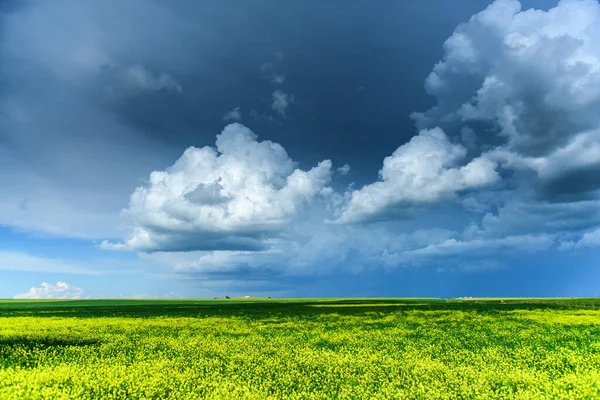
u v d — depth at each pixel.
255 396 13.13
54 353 20.81
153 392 13.76
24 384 13.76
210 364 18.22
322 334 28.92
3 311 60.94
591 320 36.91
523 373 15.86
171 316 47.94
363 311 54.88
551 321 36.44
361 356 20.00
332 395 13.79
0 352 21.44
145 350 22.23
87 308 70.50
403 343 24.50
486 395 13.03
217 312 55.53
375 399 12.88
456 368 17.16
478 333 28.83
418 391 13.68
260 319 42.59
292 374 16.42
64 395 12.78
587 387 13.34
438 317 43.12
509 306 62.38
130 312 56.72
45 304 92.44
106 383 14.62
